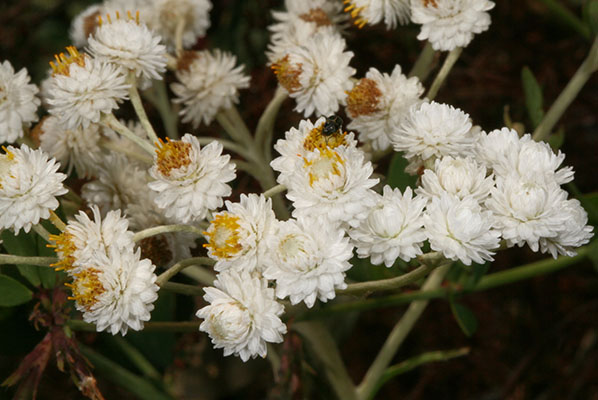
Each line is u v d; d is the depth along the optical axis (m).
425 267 0.17
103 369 0.22
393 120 0.19
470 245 0.16
